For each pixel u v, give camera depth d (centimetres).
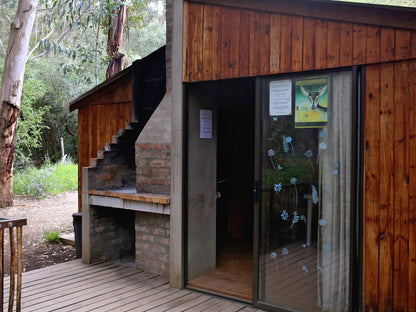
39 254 635
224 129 612
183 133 416
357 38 306
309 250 338
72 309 364
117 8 916
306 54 332
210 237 457
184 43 411
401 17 284
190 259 426
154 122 462
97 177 505
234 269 465
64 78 1748
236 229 606
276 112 355
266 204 362
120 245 538
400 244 293
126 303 378
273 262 359
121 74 646
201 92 439
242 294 385
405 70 288
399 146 292
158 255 460
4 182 1004
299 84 341
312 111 335
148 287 421
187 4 410
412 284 288
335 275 324
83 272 470
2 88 970
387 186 298
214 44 390
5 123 981
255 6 359
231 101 599
